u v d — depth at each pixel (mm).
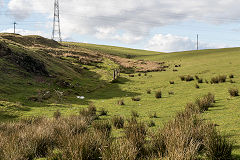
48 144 6207
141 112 14656
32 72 30219
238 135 6191
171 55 93875
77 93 27047
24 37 77000
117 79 39094
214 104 13758
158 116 12289
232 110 11125
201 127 5547
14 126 9672
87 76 42219
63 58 54031
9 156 5070
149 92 25500
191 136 5059
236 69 34000
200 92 21141
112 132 8156
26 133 7031
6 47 31516
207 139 4586
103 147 4699
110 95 26594
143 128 6457
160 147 4855
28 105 18344
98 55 75812
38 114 15594
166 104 17234
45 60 38719
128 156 4125
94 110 16000
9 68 27500
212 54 74125
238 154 4496
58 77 32750
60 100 22188
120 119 9852
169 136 5113
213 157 4211
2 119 13773
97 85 34062
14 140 6211
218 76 28266
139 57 107438
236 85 22078
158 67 57719
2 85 22156
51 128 7793
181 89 25000
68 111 17078
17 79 25750
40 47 66938
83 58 59125
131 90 29125
